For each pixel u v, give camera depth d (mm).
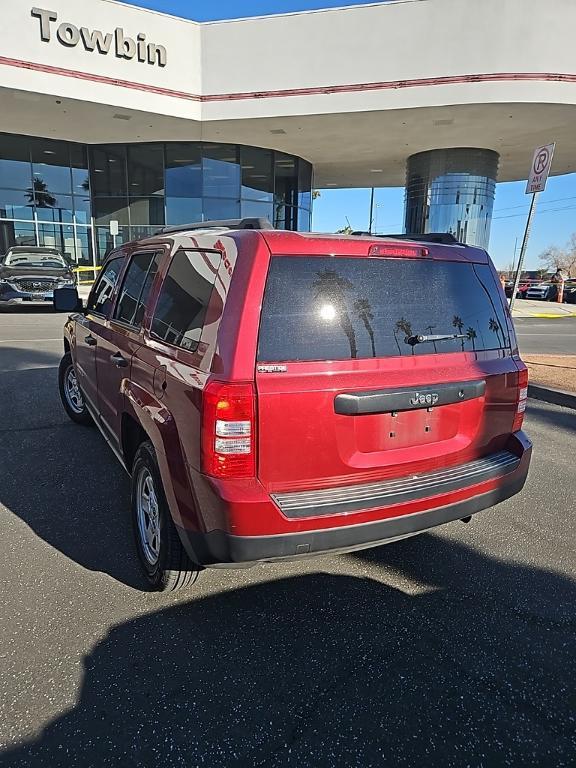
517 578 3143
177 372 2508
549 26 14961
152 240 3467
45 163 21094
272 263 2348
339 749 2012
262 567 3203
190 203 21516
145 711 2158
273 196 22031
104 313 4125
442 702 2236
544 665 2457
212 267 2506
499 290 3129
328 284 2459
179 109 16953
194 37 16641
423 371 2641
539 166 6816
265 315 2305
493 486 2900
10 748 1974
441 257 2852
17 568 3105
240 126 17984
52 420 5770
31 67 14969
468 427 2871
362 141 19906
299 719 2139
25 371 8000
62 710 2146
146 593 2916
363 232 3145
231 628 2662
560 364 9180
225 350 2268
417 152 21641
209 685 2299
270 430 2291
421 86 15641
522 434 3180
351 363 2449
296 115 16672
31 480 4285
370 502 2459
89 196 22156
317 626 2693
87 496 4023
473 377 2816
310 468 2400
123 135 19906
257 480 2312
